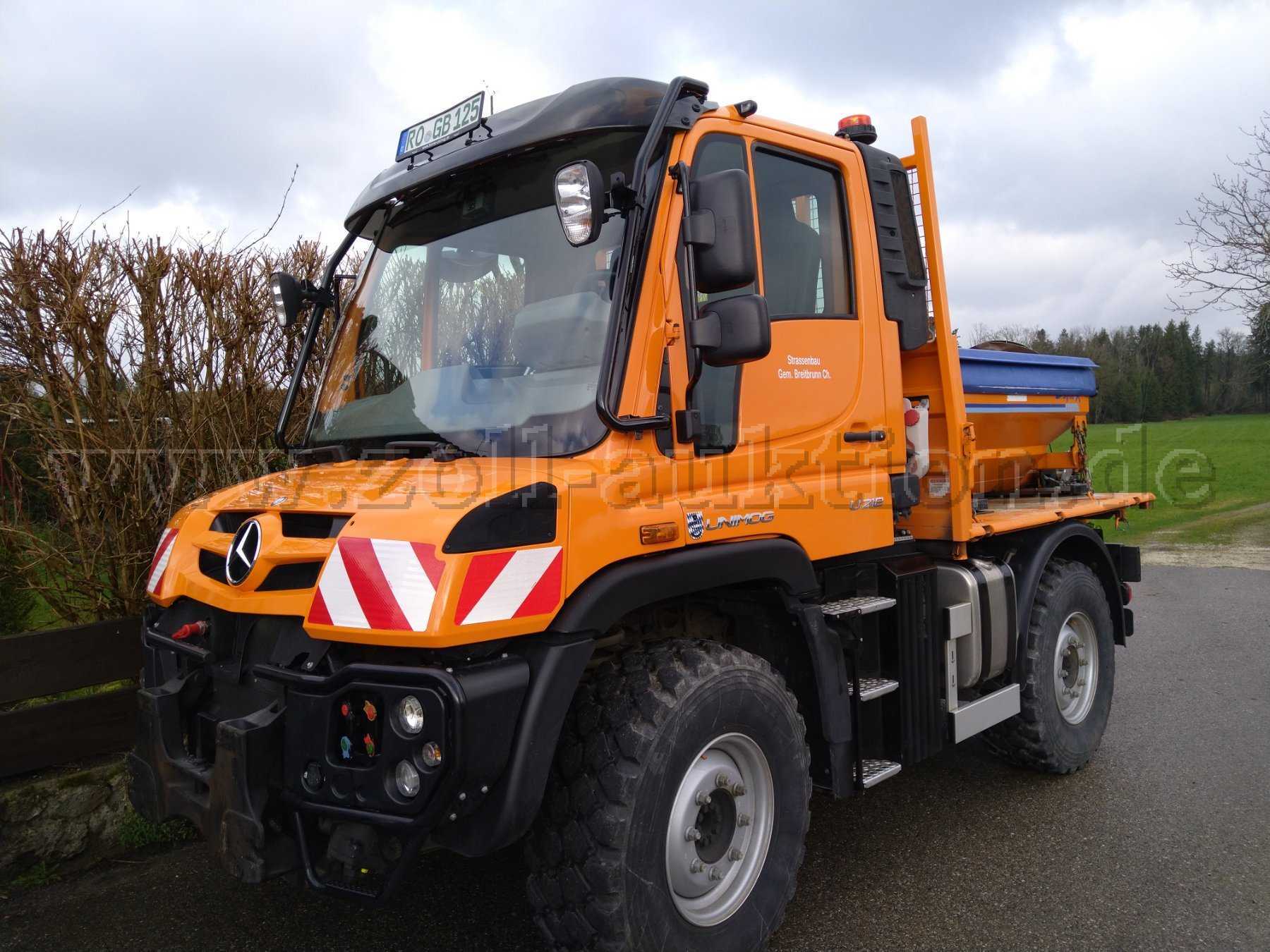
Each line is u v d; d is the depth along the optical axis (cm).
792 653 321
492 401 280
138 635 414
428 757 212
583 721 256
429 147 336
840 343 343
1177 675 658
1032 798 438
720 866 280
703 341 268
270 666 241
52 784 372
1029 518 439
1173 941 306
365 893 222
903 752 349
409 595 214
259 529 257
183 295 441
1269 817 408
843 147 357
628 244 266
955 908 331
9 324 394
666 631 319
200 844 396
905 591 357
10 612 445
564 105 288
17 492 409
